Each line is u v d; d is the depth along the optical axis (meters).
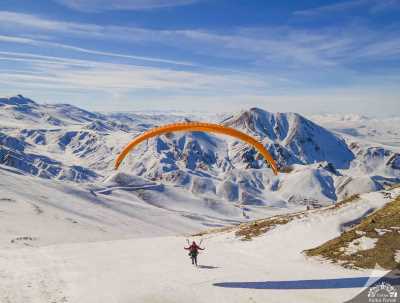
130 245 40.91
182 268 28.91
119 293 22.92
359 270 26.50
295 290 23.05
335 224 40.34
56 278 26.31
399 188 47.31
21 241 54.09
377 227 32.78
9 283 24.95
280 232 41.44
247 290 23.20
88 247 39.38
